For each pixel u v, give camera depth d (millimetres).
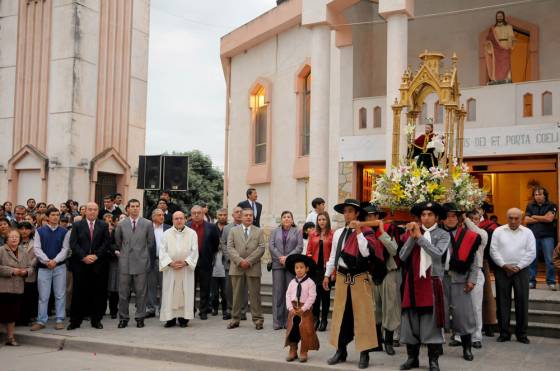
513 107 13641
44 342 9820
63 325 10758
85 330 10445
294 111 18938
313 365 7781
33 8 22750
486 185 16688
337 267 7840
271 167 19766
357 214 7984
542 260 14570
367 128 15539
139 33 24297
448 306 8273
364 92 16734
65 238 10672
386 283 8359
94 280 10641
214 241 11812
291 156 18938
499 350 8703
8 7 23375
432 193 9109
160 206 12711
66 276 11727
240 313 10750
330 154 16391
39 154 21984
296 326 8031
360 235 7668
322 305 10461
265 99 20203
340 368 7652
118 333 10156
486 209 12055
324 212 10477
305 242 11164
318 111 14602
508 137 13531
